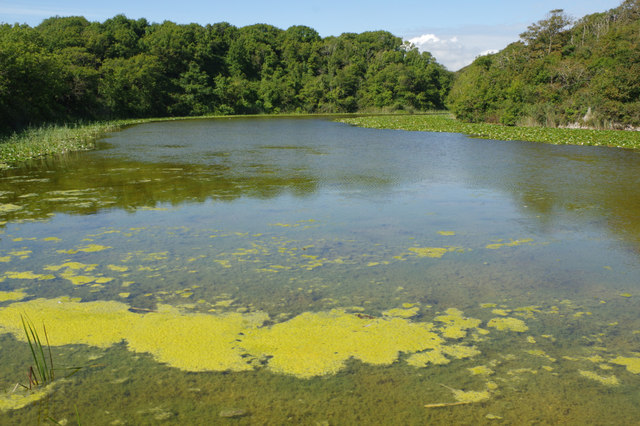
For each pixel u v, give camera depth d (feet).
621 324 11.07
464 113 107.45
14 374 9.08
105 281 13.60
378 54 241.14
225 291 12.91
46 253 15.97
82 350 9.95
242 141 59.93
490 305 12.08
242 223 19.65
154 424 7.68
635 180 29.73
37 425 7.66
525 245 16.78
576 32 157.48
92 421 7.77
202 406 8.14
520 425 7.66
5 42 81.92
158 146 53.21
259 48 225.15
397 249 16.35
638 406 8.12
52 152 46.03
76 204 23.16
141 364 9.43
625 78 79.36
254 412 7.98
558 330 10.80
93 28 181.37
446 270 14.42
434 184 28.58
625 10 156.66
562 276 13.94
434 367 9.33
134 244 16.92
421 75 209.56
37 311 11.70
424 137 66.69
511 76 108.99
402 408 8.08
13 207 22.53
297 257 15.56
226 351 9.91
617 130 75.20
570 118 84.94
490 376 9.02
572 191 26.30
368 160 40.24
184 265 14.84
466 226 19.19
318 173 32.91
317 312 11.69
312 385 8.73
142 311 11.72
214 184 28.58
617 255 15.72
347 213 21.34
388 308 11.91
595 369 9.25
